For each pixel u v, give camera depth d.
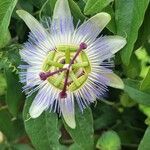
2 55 0.19
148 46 0.21
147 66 0.21
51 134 0.18
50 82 0.18
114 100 0.23
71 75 0.17
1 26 0.17
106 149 0.20
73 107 0.18
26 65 0.18
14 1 0.17
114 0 0.17
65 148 0.23
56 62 0.17
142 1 0.16
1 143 0.22
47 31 0.17
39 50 0.17
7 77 0.19
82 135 0.18
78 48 0.17
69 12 0.17
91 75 0.18
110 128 0.23
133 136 0.24
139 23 0.16
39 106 0.18
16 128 0.22
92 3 0.16
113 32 0.17
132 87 0.19
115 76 0.17
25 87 0.18
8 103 0.19
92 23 0.17
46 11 0.18
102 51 0.17
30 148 0.22
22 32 0.21
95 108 0.23
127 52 0.17
